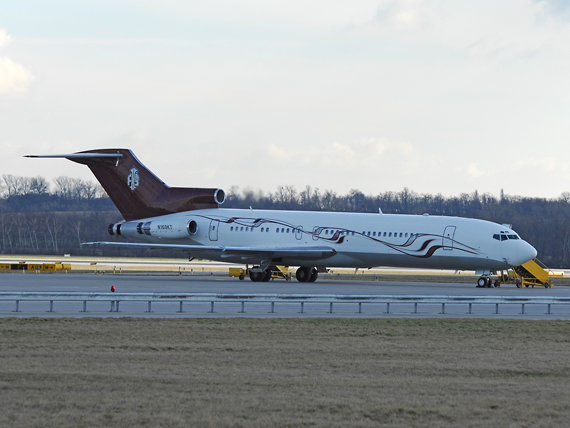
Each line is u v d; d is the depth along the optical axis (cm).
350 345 6156
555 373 5009
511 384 4591
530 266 17200
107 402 3944
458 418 3753
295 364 5194
